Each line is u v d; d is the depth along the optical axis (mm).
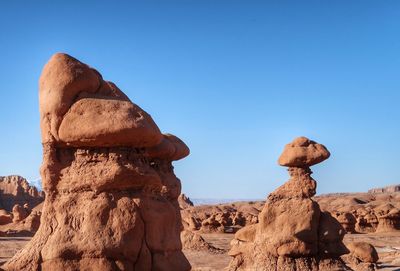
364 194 120062
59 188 11016
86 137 10703
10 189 93188
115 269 10469
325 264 20922
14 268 10703
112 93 11773
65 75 10930
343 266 21109
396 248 39812
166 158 16719
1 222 56812
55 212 10938
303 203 21188
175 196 17000
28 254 10789
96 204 10672
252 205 98062
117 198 10820
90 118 10719
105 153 10938
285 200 21453
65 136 10812
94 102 10883
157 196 11734
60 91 10859
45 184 11047
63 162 11094
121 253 10539
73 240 10562
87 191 10836
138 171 11000
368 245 27062
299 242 20828
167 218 11641
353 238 49281
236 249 22641
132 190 11039
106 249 10438
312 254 20953
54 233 10734
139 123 10797
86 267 10406
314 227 21047
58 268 10445
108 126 10617
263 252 21328
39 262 10648
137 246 10758
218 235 55562
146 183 11180
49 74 11016
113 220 10664
